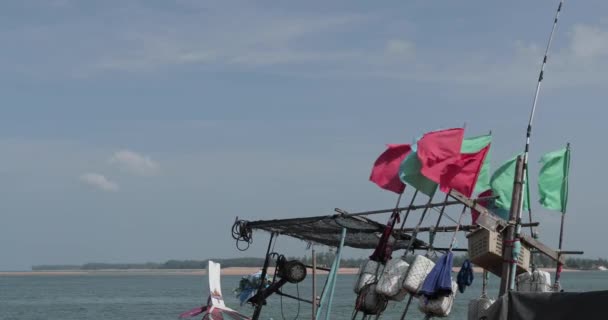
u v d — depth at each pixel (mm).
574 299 10766
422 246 17969
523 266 14234
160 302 82375
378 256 16500
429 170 14547
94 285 167625
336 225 17391
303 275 18625
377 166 16469
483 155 14789
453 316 40906
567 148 15500
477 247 14172
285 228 17984
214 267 19297
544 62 14438
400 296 15656
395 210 16078
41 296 103812
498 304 11469
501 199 15898
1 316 64438
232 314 18719
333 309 52562
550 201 15312
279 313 47031
